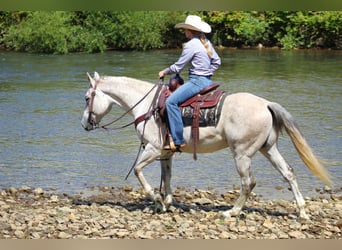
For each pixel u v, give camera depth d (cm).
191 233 829
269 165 1286
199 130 879
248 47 3516
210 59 902
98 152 1380
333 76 2438
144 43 3353
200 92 888
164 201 949
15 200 1037
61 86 2203
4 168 1249
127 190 1106
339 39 3416
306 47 3450
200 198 1035
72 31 3241
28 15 3272
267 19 3497
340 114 1759
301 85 2230
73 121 1688
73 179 1179
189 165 1276
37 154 1355
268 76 2427
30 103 1920
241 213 936
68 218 895
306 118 1708
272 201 1042
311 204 1012
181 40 3475
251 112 856
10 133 1546
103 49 3269
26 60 2870
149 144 919
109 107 970
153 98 930
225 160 1315
